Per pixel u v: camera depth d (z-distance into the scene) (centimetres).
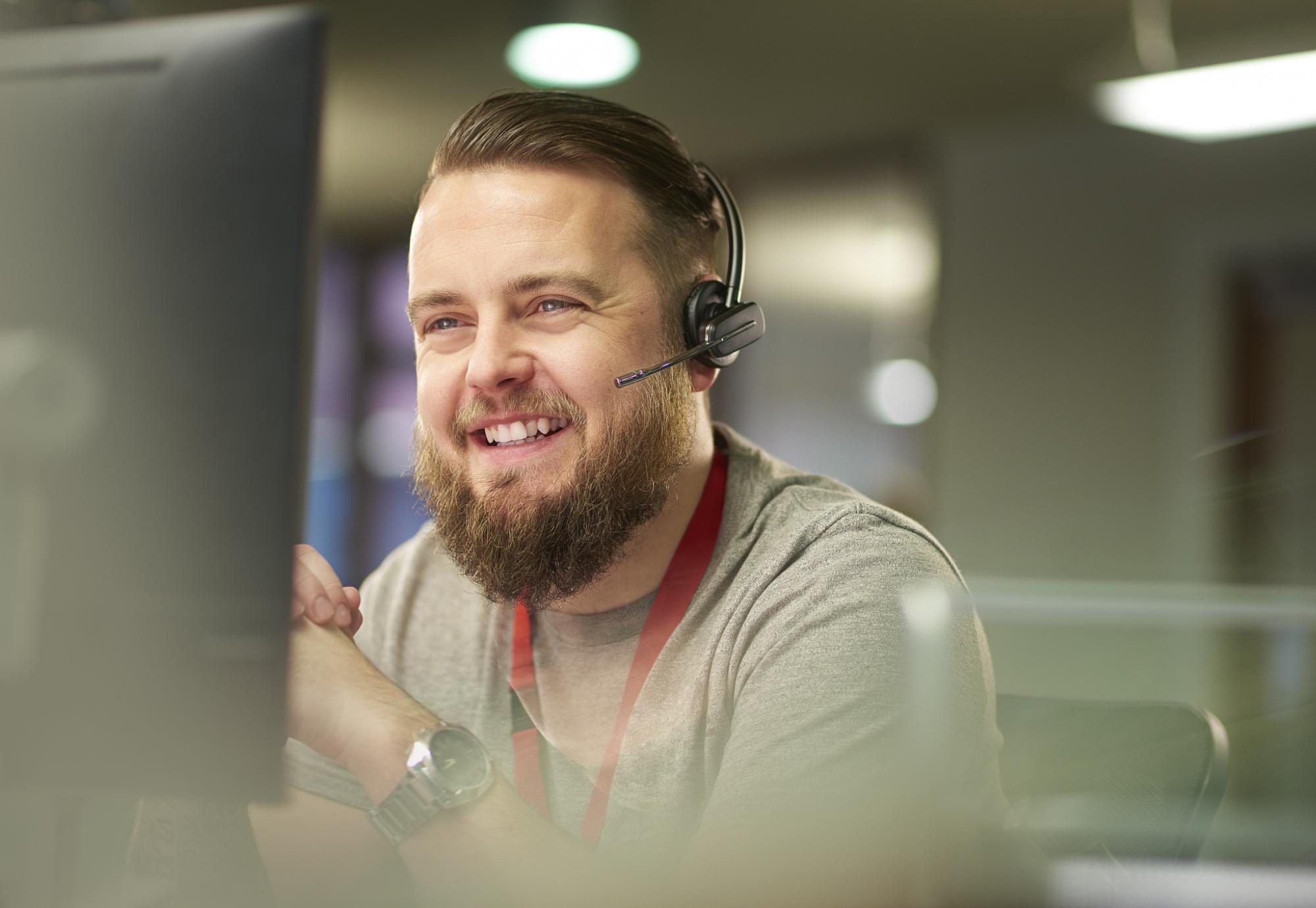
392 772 96
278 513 71
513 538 111
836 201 622
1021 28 484
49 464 73
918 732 95
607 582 117
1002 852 94
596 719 115
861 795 92
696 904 89
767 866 89
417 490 120
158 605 72
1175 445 539
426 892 94
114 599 72
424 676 126
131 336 72
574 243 109
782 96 564
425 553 136
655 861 103
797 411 619
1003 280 583
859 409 606
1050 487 561
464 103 587
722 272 128
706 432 124
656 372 113
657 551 117
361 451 809
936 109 575
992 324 585
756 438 618
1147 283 550
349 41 519
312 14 71
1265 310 532
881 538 111
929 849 89
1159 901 97
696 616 114
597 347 110
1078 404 562
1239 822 107
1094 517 307
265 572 71
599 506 111
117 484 72
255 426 71
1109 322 557
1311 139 512
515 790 99
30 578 73
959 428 588
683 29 492
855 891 87
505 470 111
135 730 73
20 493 73
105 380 72
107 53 73
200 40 72
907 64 525
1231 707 133
